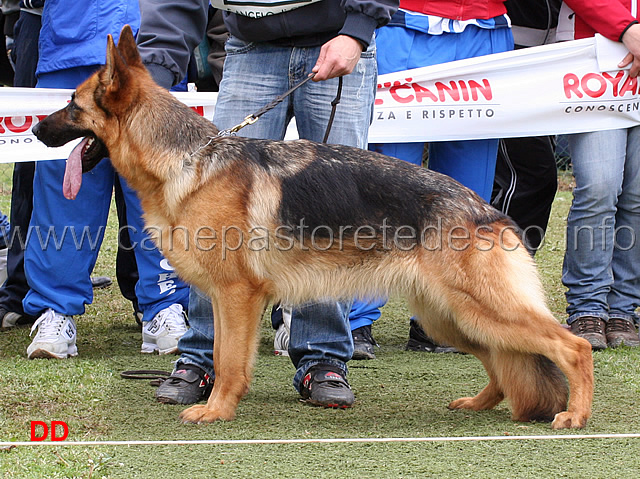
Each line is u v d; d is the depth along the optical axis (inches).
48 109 185.2
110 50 130.0
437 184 132.7
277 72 147.7
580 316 195.8
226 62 151.9
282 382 163.0
